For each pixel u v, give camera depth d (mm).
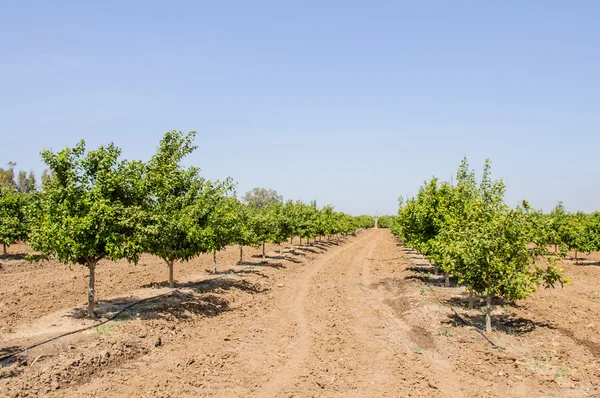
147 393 9672
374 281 27500
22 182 70500
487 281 13891
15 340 11992
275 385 10461
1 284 21031
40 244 13297
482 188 18359
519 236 13523
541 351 12609
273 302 20516
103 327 13359
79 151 14219
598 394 9875
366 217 133000
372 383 10641
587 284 24125
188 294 19000
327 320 17109
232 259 34500
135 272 25734
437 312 17266
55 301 17062
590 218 37875
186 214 18828
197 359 12031
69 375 10133
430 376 11094
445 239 17281
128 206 14789
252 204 37000
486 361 12000
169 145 20094
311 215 49594
